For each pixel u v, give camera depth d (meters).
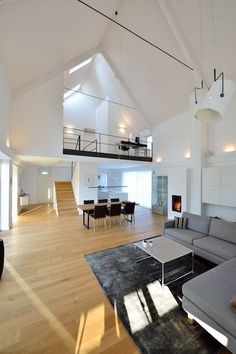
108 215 5.59
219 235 3.34
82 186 7.26
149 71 5.84
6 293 2.35
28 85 5.27
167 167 7.34
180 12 3.92
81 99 10.17
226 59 4.25
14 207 6.41
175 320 1.93
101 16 4.48
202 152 5.59
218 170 5.09
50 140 5.75
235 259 2.50
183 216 4.16
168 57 5.03
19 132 5.30
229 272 2.16
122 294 2.35
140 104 7.53
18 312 2.03
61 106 5.95
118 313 2.02
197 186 5.68
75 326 1.85
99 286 2.53
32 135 5.48
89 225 5.61
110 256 3.46
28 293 2.36
